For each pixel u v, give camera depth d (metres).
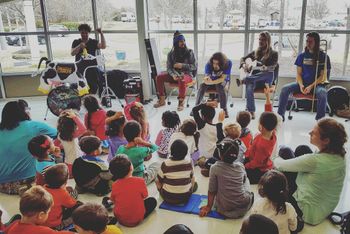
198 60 6.29
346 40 5.36
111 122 3.47
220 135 3.39
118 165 2.46
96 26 6.44
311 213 2.48
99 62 5.55
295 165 2.50
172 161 2.74
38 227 1.93
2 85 6.49
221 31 6.00
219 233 2.45
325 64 4.62
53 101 5.10
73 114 3.74
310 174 2.49
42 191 2.00
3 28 6.36
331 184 2.45
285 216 2.13
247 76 4.99
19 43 6.43
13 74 6.48
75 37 6.49
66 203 2.41
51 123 5.04
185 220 2.60
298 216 2.43
